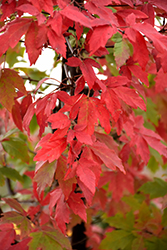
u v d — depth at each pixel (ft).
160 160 4.23
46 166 2.97
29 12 2.59
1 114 4.72
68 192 2.91
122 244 3.81
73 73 3.30
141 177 5.61
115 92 2.87
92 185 2.73
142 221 3.84
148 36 2.71
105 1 2.77
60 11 2.64
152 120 4.86
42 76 4.37
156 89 3.36
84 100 2.83
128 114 3.08
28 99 3.27
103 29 2.66
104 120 2.88
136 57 2.86
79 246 4.71
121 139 3.77
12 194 5.51
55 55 3.68
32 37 2.70
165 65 2.86
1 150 3.92
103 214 5.53
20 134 4.63
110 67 4.51
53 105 2.82
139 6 3.15
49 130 5.33
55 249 2.96
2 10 2.81
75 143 2.81
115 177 4.60
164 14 3.14
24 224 3.13
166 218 3.55
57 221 2.99
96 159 2.87
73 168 2.79
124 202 4.97
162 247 3.65
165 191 3.98
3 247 2.97
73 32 3.30
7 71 2.91
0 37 2.64
